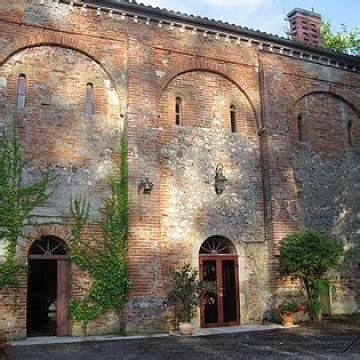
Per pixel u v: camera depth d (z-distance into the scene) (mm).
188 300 14664
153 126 15281
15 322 13086
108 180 14758
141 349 11711
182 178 15906
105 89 15258
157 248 14562
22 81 14375
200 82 16859
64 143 14469
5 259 13180
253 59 17734
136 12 15773
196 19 16547
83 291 13898
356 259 18625
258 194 17031
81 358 10656
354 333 14070
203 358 10570
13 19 14336
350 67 19656
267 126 17203
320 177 18438
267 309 16328
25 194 13711
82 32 15102
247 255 16516
